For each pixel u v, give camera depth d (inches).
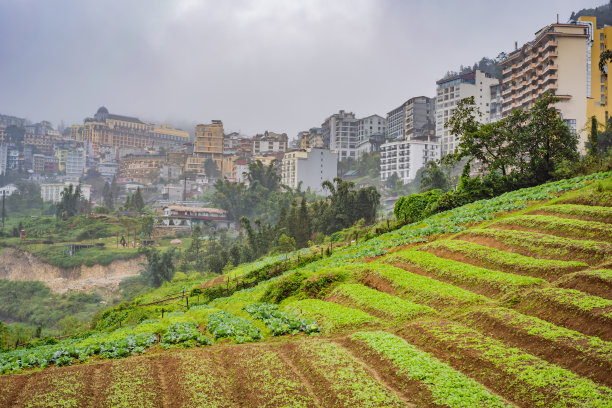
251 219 6368.1
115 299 4377.5
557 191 1787.6
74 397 708.7
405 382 704.4
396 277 1197.7
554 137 2319.1
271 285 1477.6
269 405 677.9
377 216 4101.9
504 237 1314.0
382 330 938.1
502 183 2252.7
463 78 6737.2
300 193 6274.6
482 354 729.6
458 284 1109.1
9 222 7298.2
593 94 4923.7
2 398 713.0
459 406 615.8
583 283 906.7
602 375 631.8
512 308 904.9
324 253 2162.9
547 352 714.8
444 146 6948.8
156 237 5940.0
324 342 886.4
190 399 702.5
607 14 7155.5
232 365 831.1
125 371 807.7
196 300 1978.3
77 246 5526.6
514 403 623.8
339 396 680.4
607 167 1962.4
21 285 4753.9
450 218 1822.1
